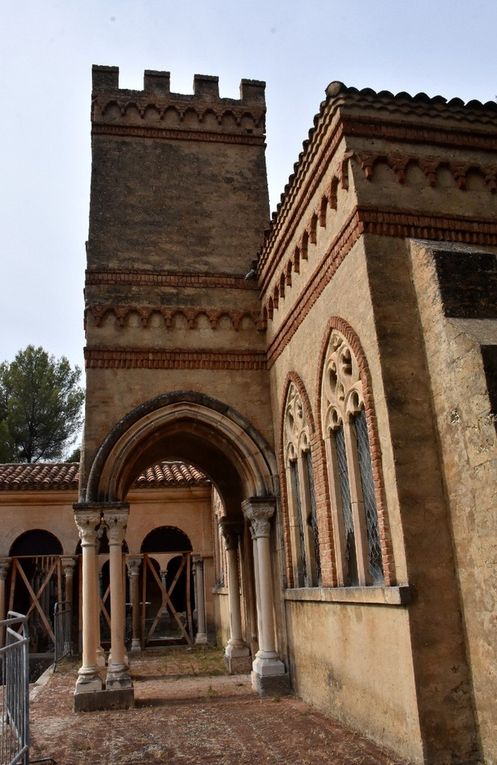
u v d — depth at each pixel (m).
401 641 7.97
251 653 16.83
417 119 9.91
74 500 23.83
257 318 15.08
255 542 14.12
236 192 16.11
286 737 9.44
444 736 7.50
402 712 7.94
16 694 8.07
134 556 24.06
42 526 23.50
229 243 15.64
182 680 15.97
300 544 13.17
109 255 14.95
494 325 8.30
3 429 40.28
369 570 9.48
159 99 16.38
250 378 14.73
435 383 8.62
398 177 9.62
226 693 13.63
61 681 17.14
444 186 9.82
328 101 9.85
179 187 15.85
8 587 24.30
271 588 13.80
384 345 8.79
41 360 44.91
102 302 14.47
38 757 8.93
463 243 9.63
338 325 10.05
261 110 16.94
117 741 9.84
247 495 14.70
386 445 8.52
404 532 8.08
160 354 14.34
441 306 8.49
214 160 16.27
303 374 12.24
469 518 7.85
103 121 15.94
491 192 10.04
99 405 13.84
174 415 14.03
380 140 9.77
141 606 25.48
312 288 11.57
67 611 22.91
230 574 17.75
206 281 15.09
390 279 9.13
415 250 9.15
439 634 7.83
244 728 10.24
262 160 16.58
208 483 24.70
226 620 22.08
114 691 12.61
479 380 7.68
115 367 14.09
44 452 43.66
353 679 9.58
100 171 15.56
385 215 9.41
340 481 10.75
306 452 12.62
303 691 12.21
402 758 7.89
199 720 11.09
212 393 14.42
